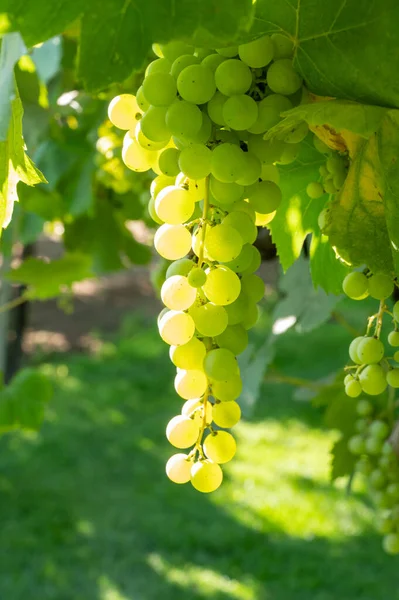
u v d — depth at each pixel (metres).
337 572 3.06
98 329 6.61
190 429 0.57
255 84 0.56
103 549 3.27
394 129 0.54
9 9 0.50
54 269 1.33
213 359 0.55
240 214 0.57
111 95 0.96
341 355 5.51
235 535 3.35
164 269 1.05
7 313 1.62
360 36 0.54
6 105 0.56
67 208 1.25
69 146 1.20
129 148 0.60
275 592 2.96
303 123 0.57
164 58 0.57
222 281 0.55
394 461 0.91
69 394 5.12
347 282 0.59
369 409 0.96
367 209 0.57
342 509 3.55
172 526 3.45
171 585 3.01
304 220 0.68
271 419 4.66
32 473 3.97
